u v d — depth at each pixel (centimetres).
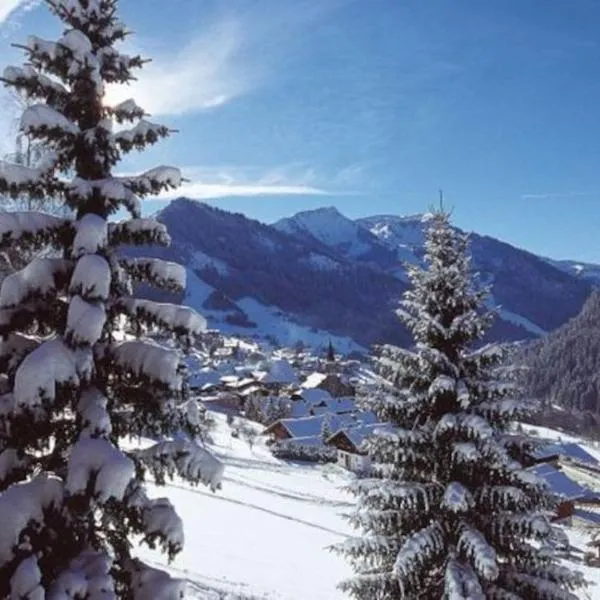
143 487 881
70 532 816
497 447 1423
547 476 6906
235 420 9962
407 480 1573
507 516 1446
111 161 886
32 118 808
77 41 826
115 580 869
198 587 2242
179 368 872
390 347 1578
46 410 805
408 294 1633
